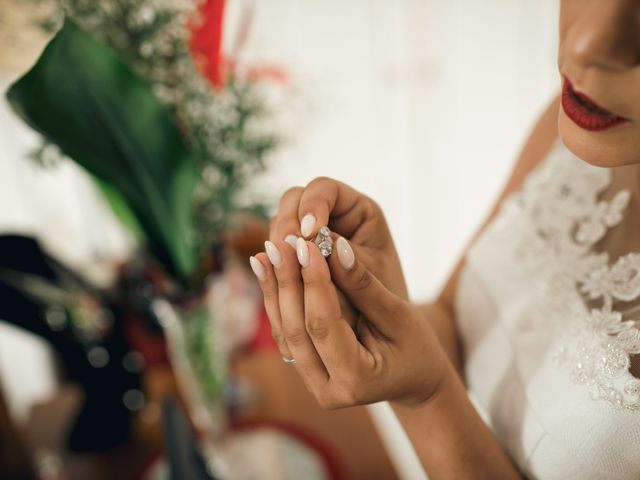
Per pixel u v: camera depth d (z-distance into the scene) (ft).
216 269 1.94
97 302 2.20
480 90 5.36
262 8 4.49
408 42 5.05
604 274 1.42
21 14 1.59
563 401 1.36
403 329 1.07
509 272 1.69
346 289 1.00
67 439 2.29
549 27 5.11
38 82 1.31
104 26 1.62
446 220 5.97
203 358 1.96
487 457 1.27
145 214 1.67
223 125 1.82
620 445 1.27
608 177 1.56
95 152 1.48
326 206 1.09
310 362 1.05
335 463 2.17
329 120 5.10
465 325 1.81
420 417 1.21
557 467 1.37
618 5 0.88
